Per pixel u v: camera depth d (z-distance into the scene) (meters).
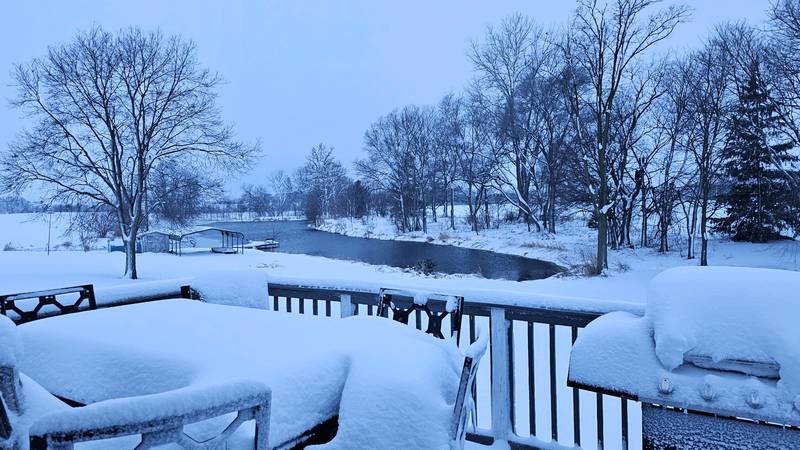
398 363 1.89
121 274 20.27
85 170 19.11
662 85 22.67
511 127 31.59
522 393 4.01
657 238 25.80
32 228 55.91
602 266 18.00
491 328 2.75
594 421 3.46
